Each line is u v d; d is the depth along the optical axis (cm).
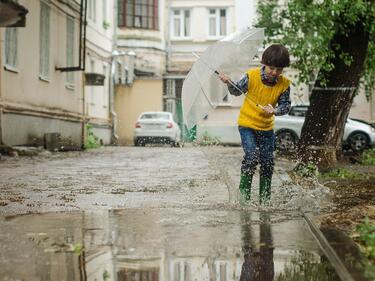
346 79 1340
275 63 668
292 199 739
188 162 1627
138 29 3950
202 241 483
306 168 1120
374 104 3203
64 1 2425
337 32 1342
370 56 1510
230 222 577
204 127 2939
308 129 1354
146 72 3969
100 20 3334
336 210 642
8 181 1031
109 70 3612
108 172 1258
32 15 2055
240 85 689
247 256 431
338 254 415
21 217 613
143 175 1180
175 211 655
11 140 1856
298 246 464
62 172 1246
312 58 1311
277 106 692
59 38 2386
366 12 1286
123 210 665
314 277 373
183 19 4431
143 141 3056
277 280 369
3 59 1788
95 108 3272
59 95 2378
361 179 1038
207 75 700
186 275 380
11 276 373
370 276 362
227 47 703
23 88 1970
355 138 2495
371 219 563
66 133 2464
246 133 706
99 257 426
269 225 560
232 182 1016
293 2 1309
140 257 428
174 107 4022
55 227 550
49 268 394
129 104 3828
